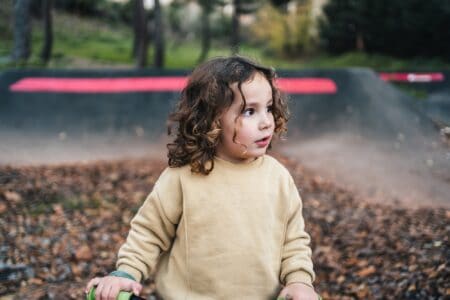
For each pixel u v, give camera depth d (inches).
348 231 199.8
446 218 203.0
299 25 963.3
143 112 386.9
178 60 928.3
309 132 366.6
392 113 388.5
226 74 60.1
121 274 60.7
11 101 387.2
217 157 63.1
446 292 131.4
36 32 963.3
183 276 62.1
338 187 264.7
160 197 63.6
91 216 223.1
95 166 304.8
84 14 1180.5
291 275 62.4
